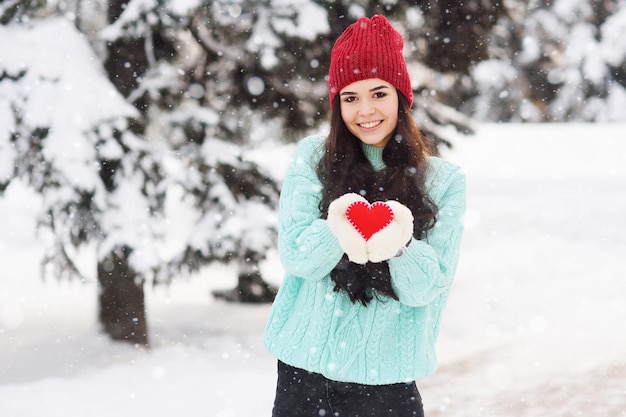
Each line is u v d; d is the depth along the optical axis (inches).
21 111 201.8
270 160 256.5
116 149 208.1
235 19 222.4
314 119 266.1
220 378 209.0
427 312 88.7
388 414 89.0
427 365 89.0
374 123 90.0
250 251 236.1
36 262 403.2
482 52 279.3
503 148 986.1
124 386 200.7
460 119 287.6
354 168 89.7
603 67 1046.4
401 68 91.1
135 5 213.5
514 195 629.9
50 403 186.1
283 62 229.5
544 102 1143.6
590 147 958.4
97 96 206.8
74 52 212.2
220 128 248.1
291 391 91.4
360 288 84.5
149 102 235.1
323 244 80.5
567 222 513.7
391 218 74.7
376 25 91.3
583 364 213.5
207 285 344.2
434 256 80.5
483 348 239.6
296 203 89.5
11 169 200.8
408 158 91.0
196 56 247.6
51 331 258.7
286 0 220.7
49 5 220.7
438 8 258.7
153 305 304.2
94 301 309.3
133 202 215.3
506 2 276.2
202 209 238.5
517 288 340.2
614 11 1016.9
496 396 189.9
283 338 90.7
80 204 209.3
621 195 600.1
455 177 91.0
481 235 495.2
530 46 981.8
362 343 87.0
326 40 233.6
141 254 213.2
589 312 284.5
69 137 201.0
